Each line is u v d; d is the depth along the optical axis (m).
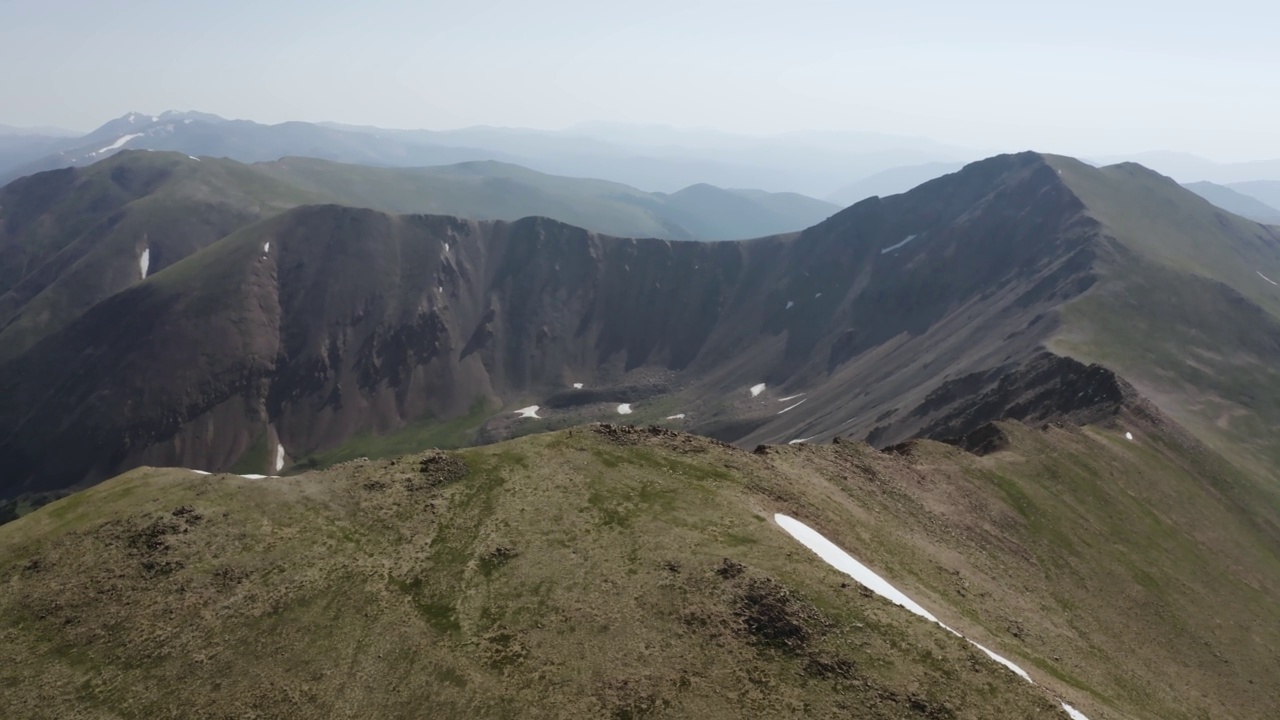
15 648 40.84
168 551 47.19
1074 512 81.62
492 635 39.81
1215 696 59.06
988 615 52.97
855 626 39.12
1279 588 84.31
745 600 40.38
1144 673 57.31
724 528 48.16
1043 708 35.38
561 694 35.41
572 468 56.41
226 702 36.97
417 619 41.50
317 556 47.31
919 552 58.81
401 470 56.91
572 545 46.81
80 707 37.22
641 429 65.25
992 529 72.62
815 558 45.69
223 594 44.00
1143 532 83.25
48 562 46.84
